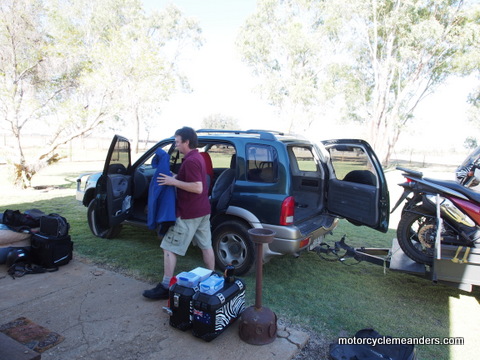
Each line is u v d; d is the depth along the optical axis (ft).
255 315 9.17
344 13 84.69
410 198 13.28
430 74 86.58
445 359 9.08
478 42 69.00
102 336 9.16
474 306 12.25
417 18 72.28
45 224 13.69
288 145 14.01
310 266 15.65
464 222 11.63
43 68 33.37
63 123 34.37
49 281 12.47
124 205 15.03
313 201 16.28
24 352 7.75
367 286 13.65
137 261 14.64
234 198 13.47
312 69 98.73
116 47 35.29
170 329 9.60
